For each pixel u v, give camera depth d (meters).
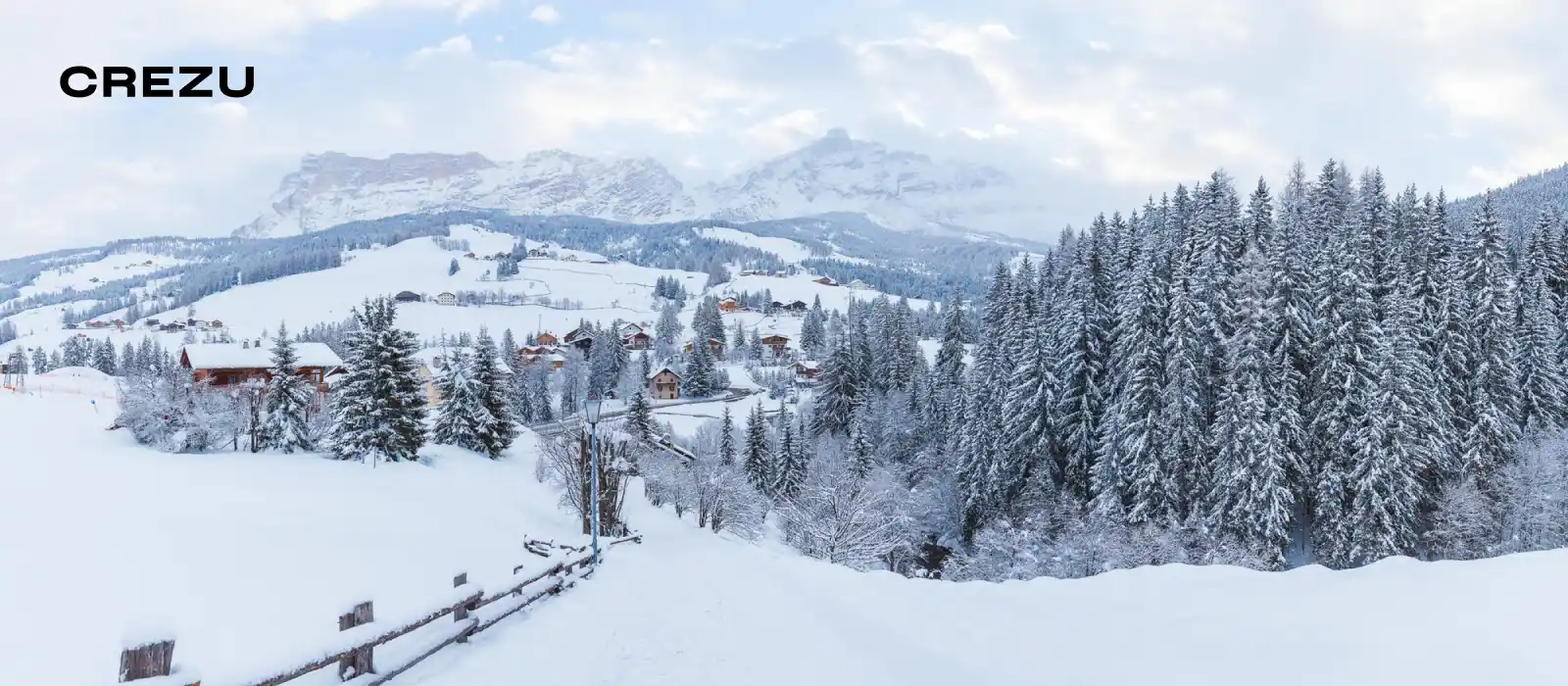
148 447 42.06
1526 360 48.53
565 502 33.59
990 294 84.38
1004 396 59.47
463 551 21.97
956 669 9.49
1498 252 55.72
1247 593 11.23
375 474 39.00
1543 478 39.94
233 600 14.17
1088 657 9.28
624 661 10.32
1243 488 39.78
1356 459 39.44
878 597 14.23
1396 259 53.59
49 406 57.62
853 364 87.62
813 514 42.53
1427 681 7.03
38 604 13.11
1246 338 42.56
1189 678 8.10
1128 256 65.38
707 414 95.81
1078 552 42.38
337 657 8.47
